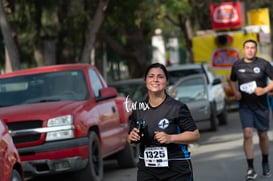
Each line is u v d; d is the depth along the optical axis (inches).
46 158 597.0
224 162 761.0
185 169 386.0
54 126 604.4
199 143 963.3
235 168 713.0
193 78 1128.2
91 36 1050.7
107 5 1083.3
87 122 627.2
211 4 1718.8
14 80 692.7
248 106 633.0
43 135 601.6
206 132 1120.8
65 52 1347.2
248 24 1833.2
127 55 1552.7
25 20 1152.2
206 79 1124.5
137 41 1551.4
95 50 1563.7
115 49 1539.1
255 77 628.4
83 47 1136.2
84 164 614.2
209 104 1103.0
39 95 671.8
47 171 603.2
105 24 1284.4
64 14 1188.5
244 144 633.6
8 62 1019.3
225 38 1571.1
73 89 677.3
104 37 1471.5
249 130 629.6
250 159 629.3
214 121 1112.2
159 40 2116.1
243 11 1806.1
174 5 1305.4
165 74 389.4
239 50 1576.0
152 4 1228.5
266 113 637.3
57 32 1266.0
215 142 967.0
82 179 624.4
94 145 644.7
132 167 774.5
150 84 387.2
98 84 716.7
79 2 1168.2
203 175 676.7
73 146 603.2
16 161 494.9
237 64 634.2
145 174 390.3
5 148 473.4
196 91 1115.3
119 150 741.3
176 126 385.4
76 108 627.2
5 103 668.1
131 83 968.9
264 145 644.7
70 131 605.9
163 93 390.3
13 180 484.4
